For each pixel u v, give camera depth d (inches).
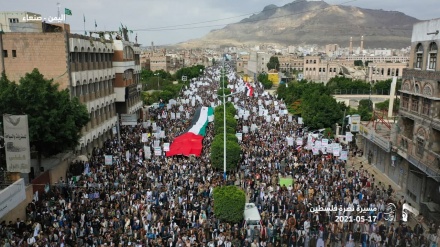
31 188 1151.6
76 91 1749.5
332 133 2294.5
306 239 968.9
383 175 1716.3
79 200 1152.2
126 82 2394.2
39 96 1248.8
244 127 2162.9
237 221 1083.3
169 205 1149.1
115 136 2143.2
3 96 1203.2
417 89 1363.2
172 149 1696.6
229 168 1553.9
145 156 1642.5
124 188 1275.8
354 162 1921.8
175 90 4222.4
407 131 1466.5
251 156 1716.3
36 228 925.8
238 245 956.6
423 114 1309.1
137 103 2719.0
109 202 1141.1
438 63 1243.2
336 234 976.3
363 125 2012.8
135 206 1116.5
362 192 1247.5
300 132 2258.9
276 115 2738.7
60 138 1309.1
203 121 2383.1
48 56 1649.9
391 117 2102.6
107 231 949.8
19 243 855.7
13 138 1045.8
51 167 1386.6
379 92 4589.1
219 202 1080.8
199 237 954.1
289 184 1347.2
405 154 1422.2
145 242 925.2
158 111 3036.4
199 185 1316.4
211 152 1603.1
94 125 1951.3
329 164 1587.1
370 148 1919.3
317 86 3558.1
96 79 1982.0
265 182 1379.2
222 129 1953.7
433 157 1219.9
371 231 968.3
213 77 7455.7
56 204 1100.5
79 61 1797.5
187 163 1574.8
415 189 1384.1
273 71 7504.9
